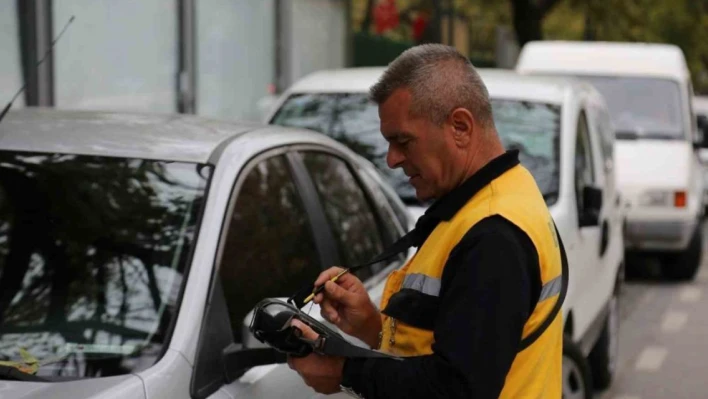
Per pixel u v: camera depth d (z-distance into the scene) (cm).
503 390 262
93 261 356
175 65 1288
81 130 405
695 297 1160
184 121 426
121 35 1169
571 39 3042
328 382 272
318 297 298
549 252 262
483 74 798
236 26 1453
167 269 345
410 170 273
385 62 2519
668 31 2920
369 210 497
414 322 265
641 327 1006
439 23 2175
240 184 381
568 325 651
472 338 245
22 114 428
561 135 711
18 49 988
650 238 1182
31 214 372
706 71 3866
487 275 249
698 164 1281
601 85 1303
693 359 884
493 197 263
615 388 793
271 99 1496
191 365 319
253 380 340
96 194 373
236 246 368
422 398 249
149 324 330
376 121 741
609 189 798
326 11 1734
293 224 418
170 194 368
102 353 323
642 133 1252
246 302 364
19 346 331
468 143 268
